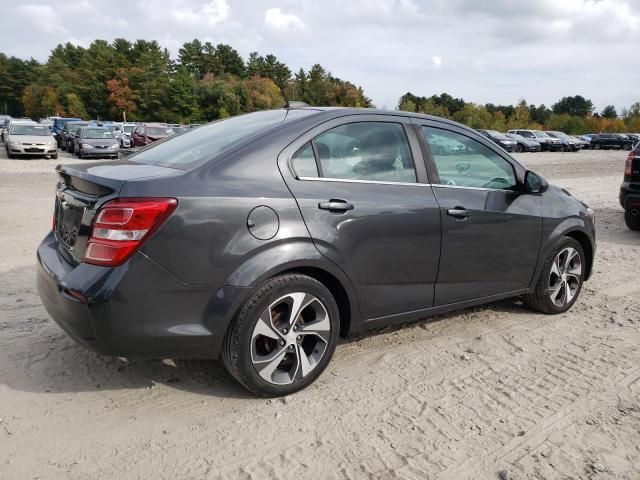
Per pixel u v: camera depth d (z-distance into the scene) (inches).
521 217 168.6
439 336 168.4
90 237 112.4
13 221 329.1
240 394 130.0
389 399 130.0
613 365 151.1
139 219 109.0
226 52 5319.9
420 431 117.0
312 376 131.7
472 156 162.9
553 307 188.4
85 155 891.4
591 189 591.5
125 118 3720.5
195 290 115.0
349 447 110.8
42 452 106.1
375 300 141.1
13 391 127.3
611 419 123.7
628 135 1870.1
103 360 143.5
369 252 136.1
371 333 169.0
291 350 128.4
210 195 115.4
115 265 109.3
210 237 114.6
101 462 104.0
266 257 120.3
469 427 119.0
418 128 152.9
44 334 158.6
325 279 136.1
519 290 176.7
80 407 122.0
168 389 131.1
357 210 133.3
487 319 184.1
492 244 162.1
